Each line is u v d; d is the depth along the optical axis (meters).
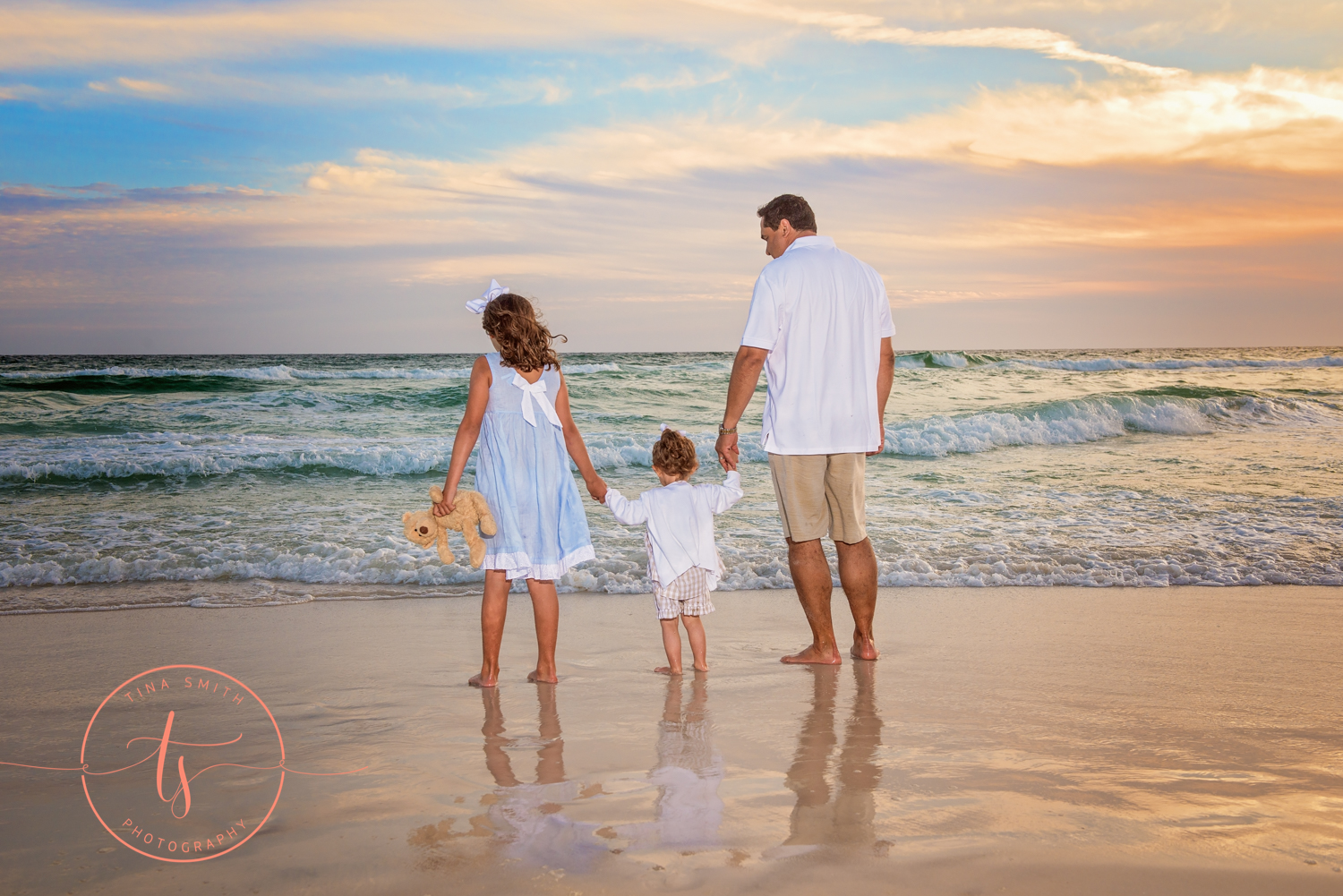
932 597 4.86
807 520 3.48
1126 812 1.93
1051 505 7.98
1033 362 35.09
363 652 3.73
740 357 3.47
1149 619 4.31
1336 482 9.36
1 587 5.05
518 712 2.83
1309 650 3.71
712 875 1.61
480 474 3.29
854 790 2.08
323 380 24.23
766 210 3.64
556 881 1.60
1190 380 26.28
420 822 1.90
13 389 19.62
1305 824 1.87
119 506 7.82
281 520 7.09
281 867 1.67
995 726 2.66
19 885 1.61
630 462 11.50
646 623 4.31
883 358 3.65
